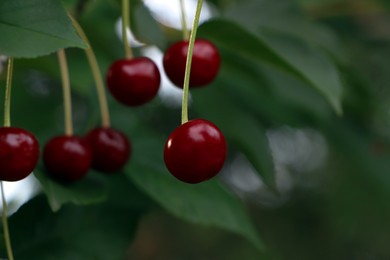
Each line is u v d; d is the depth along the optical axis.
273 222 1.13
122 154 0.54
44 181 0.50
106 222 0.54
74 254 0.53
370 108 0.68
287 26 0.61
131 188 0.55
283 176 1.10
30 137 0.47
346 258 1.04
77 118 0.69
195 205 0.54
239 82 0.64
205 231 1.18
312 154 1.03
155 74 0.53
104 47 0.63
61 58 0.52
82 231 0.53
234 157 1.14
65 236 0.53
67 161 0.51
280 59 0.53
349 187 0.73
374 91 0.67
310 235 1.10
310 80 0.53
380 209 0.72
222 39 0.53
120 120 0.58
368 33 0.75
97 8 0.65
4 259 0.51
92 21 0.61
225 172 1.16
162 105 0.76
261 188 1.17
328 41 0.62
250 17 0.61
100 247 0.53
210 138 0.45
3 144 0.47
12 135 0.47
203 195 0.54
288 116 0.66
